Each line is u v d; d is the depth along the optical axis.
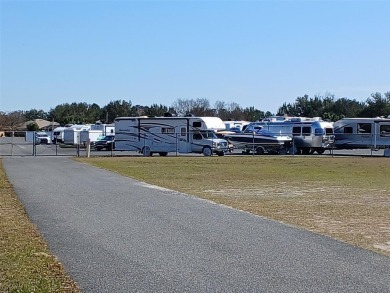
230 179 25.67
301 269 8.71
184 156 47.97
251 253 9.87
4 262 9.04
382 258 9.52
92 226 12.66
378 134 49.94
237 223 13.13
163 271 8.60
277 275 8.34
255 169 32.19
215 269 8.72
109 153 53.41
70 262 9.20
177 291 7.53
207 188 21.62
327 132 51.84
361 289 7.58
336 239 11.30
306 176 27.56
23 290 7.48
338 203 17.28
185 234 11.70
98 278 8.20
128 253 9.88
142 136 51.28
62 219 13.66
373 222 13.59
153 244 10.66
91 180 24.20
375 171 30.91
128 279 8.14
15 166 33.12
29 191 19.73
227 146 50.41
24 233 11.70
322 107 110.81
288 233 11.88
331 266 8.91
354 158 44.06
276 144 51.50
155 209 15.42
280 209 15.80
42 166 33.19
